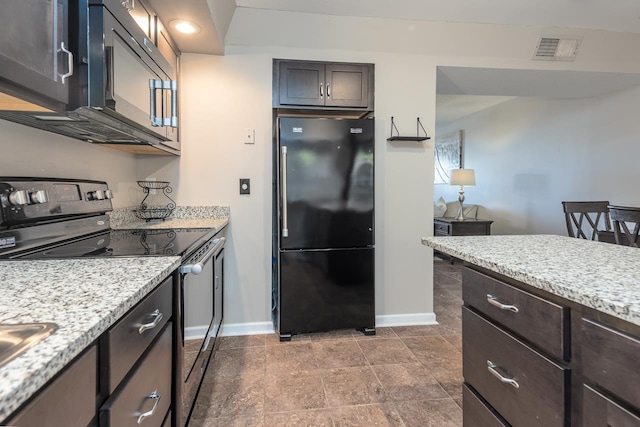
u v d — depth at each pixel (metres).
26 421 0.43
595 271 0.85
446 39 2.56
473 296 1.13
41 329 0.54
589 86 3.19
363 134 2.39
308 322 2.40
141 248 1.30
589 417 0.68
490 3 2.24
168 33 2.06
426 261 2.72
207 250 1.60
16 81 0.81
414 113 2.65
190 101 2.41
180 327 1.19
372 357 2.14
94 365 0.61
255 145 2.47
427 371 1.97
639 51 2.78
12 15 0.80
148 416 0.88
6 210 1.10
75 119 1.23
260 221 2.50
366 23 2.41
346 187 2.38
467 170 4.79
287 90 2.38
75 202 1.48
